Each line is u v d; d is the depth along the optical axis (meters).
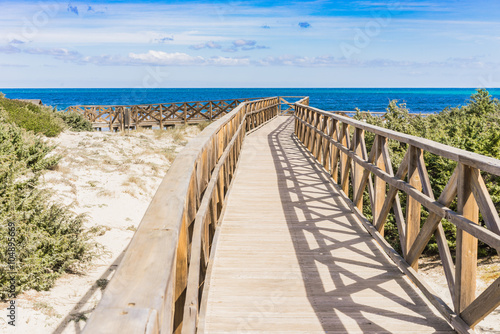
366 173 4.92
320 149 8.87
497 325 3.84
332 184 7.00
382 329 2.72
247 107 14.27
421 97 108.38
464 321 2.61
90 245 5.67
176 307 1.92
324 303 3.07
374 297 3.16
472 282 2.63
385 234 8.70
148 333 0.82
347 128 6.18
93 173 9.79
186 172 2.09
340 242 4.35
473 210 2.62
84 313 4.21
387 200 4.12
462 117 11.80
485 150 7.58
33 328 3.80
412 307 3.00
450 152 2.70
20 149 8.37
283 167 8.66
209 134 3.85
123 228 7.21
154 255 1.15
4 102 13.89
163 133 18.47
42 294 4.54
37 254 4.86
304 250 4.13
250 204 5.81
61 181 8.52
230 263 3.80
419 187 3.50
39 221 5.38
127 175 9.99
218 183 5.00
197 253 2.46
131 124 23.30
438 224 2.99
